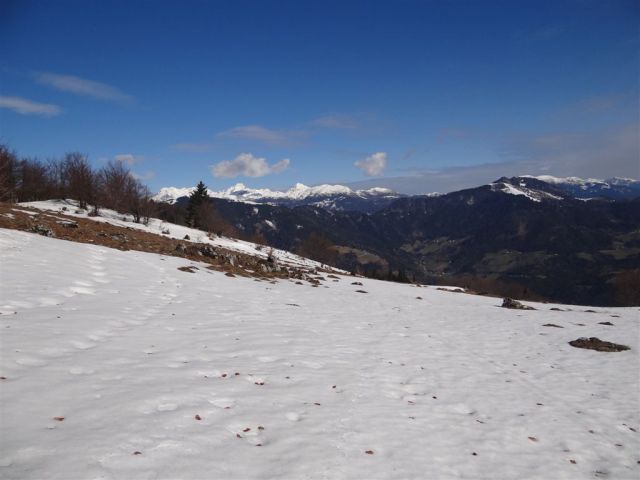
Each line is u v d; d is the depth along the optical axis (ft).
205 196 308.81
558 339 62.08
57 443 18.34
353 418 26.09
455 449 23.75
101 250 80.84
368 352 44.32
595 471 23.15
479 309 96.37
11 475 15.72
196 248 112.06
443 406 30.78
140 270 72.33
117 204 217.97
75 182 219.00
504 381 38.91
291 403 27.25
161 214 328.29
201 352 35.63
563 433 27.86
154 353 33.53
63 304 43.70
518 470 22.21
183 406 24.17
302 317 60.29
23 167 236.63
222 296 66.13
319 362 37.96
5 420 19.69
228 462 19.03
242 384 29.43
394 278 323.78
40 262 59.31
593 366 47.16
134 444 19.16
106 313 43.14
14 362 26.76
